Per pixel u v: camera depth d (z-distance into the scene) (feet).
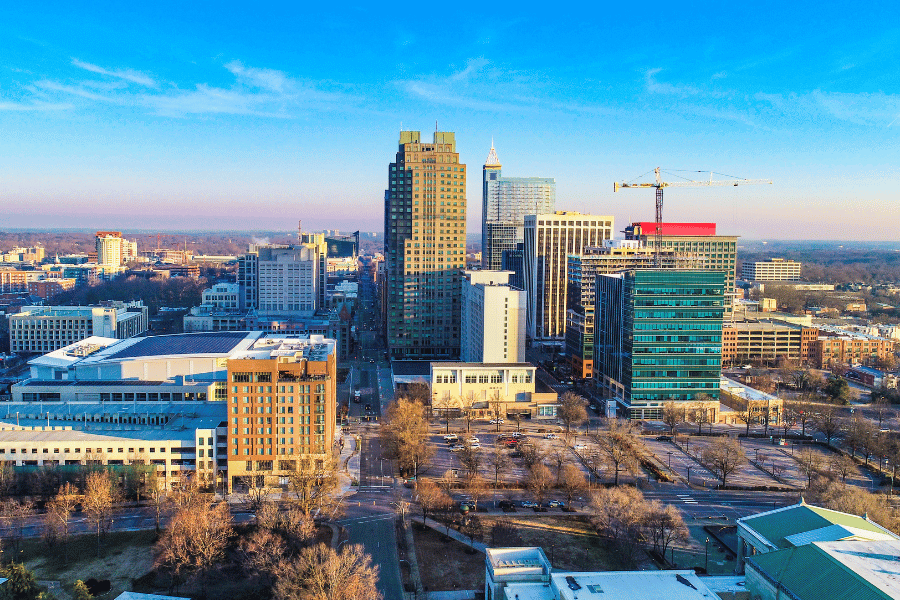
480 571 589.32
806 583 447.42
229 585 564.30
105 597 540.93
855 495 642.22
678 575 492.95
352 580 494.59
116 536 651.66
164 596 524.52
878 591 408.67
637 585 475.31
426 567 594.24
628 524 610.65
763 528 563.48
